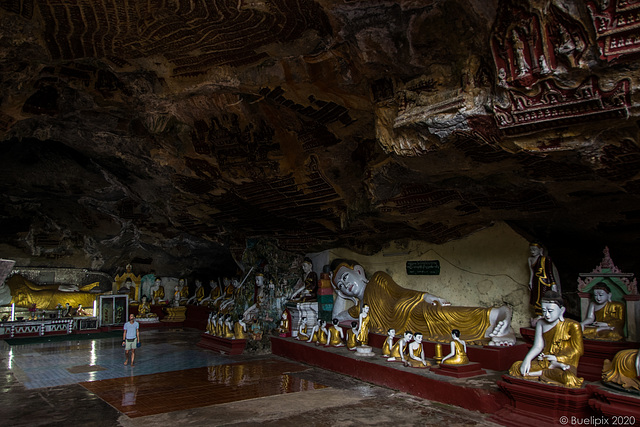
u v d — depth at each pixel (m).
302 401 7.72
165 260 20.25
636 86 4.15
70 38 6.10
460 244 9.73
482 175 6.98
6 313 16.75
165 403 7.73
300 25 5.77
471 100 5.24
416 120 5.79
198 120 9.25
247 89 7.55
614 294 6.93
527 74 4.56
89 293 18.41
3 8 5.43
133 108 8.89
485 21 4.66
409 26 5.23
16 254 17.16
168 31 5.95
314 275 13.13
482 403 6.59
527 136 5.16
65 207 16.64
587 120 4.64
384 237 11.12
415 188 8.34
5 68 6.64
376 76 6.25
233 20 5.66
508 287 8.82
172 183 12.12
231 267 20.94
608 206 7.17
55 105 8.63
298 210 11.30
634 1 3.74
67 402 7.85
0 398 8.14
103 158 12.05
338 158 9.15
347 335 10.61
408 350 8.91
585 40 4.10
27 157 13.26
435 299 9.52
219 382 9.23
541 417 5.76
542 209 7.80
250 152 9.80
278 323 13.59
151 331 18.09
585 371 6.71
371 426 6.39
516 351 8.00
